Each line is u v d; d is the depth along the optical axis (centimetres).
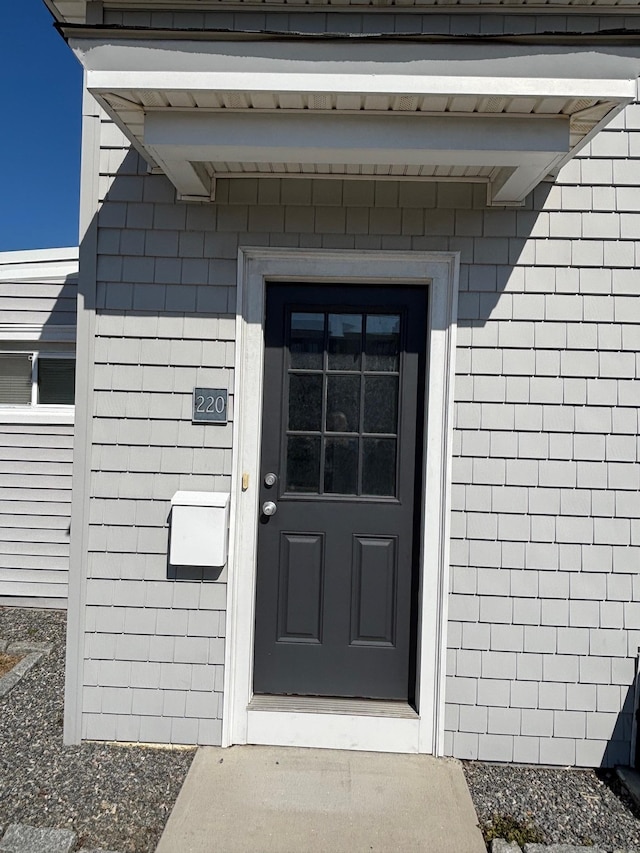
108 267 268
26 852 195
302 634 275
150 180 268
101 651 266
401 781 241
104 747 262
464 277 264
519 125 215
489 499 262
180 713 265
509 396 263
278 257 268
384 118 216
